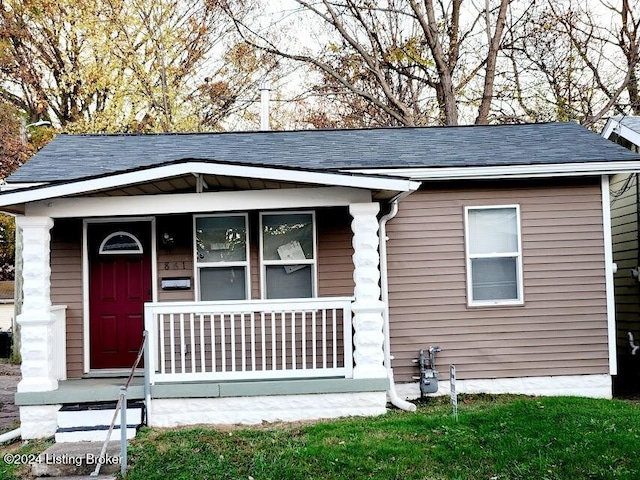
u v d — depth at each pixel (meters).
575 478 6.10
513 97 21.31
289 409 8.29
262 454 6.83
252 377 8.38
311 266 9.71
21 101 23.09
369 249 8.38
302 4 21.94
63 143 10.96
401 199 9.71
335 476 6.27
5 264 28.27
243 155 10.02
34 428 8.18
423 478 6.18
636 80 20.58
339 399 8.32
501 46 21.28
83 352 9.53
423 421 7.65
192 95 22.80
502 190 9.88
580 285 9.86
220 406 8.24
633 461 6.32
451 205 9.85
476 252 9.86
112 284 9.76
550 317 9.83
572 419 7.43
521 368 9.78
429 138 11.06
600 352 9.82
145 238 9.77
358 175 8.01
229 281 9.71
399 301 9.77
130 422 8.04
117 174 7.88
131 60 20.19
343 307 8.47
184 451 7.02
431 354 9.63
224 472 6.48
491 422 7.46
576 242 9.88
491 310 9.80
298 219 9.73
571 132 11.03
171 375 8.32
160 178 7.99
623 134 12.97
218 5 22.14
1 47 21.64
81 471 6.80
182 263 9.70
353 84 22.94
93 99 21.91
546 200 9.90
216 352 9.59
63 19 21.02
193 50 22.70
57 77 22.08
